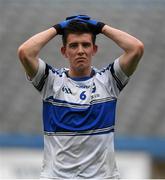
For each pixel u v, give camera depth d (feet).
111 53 150.30
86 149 69.05
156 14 169.99
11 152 114.62
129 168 114.21
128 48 69.21
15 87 144.97
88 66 69.67
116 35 69.51
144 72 147.43
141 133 124.47
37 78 69.51
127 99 137.08
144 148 115.03
